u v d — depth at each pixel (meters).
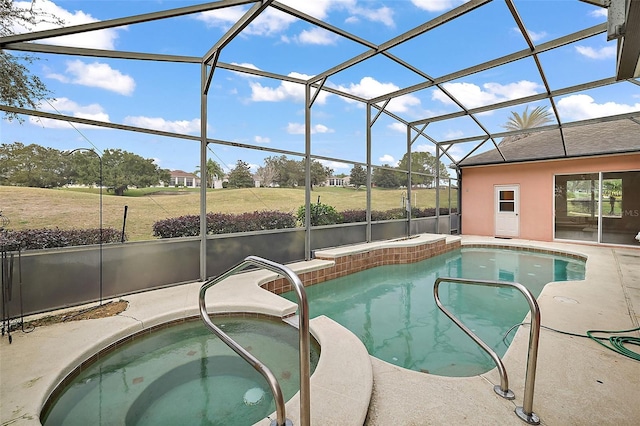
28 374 2.17
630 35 2.06
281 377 2.63
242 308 3.65
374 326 3.84
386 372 2.26
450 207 11.23
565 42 4.59
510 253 8.70
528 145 8.95
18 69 3.35
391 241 8.12
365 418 1.73
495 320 3.98
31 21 3.43
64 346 2.59
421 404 1.88
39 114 3.44
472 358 3.00
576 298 3.97
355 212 7.61
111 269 3.90
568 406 1.83
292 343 3.23
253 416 2.17
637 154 8.11
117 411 2.17
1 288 3.08
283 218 5.97
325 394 1.92
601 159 8.66
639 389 2.00
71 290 3.60
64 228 3.58
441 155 10.61
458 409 1.82
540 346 2.62
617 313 3.41
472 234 11.37
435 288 2.33
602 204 8.71
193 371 2.74
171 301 3.74
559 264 7.41
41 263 3.41
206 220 4.80
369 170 7.88
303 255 6.29
